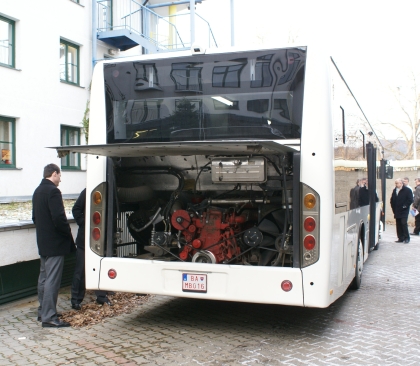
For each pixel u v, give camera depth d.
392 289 8.38
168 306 7.05
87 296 7.57
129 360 4.90
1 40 16.00
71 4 18.62
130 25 20.34
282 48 5.50
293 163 5.31
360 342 5.48
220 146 4.77
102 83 6.16
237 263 5.90
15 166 16.44
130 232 6.52
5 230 6.63
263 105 5.53
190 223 6.05
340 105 6.11
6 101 15.91
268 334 5.77
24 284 7.20
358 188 7.92
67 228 6.01
